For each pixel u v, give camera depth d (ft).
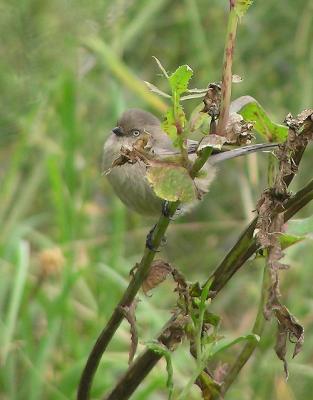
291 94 40.47
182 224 39.14
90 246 33.71
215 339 15.29
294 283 34.14
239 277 37.04
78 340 31.30
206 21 41.73
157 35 42.06
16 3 27.66
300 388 31.81
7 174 35.55
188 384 15.20
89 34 30.35
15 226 33.78
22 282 29.09
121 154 13.87
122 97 36.32
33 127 34.01
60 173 34.76
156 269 15.37
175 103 13.53
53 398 29.01
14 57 28.07
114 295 32.76
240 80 13.79
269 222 14.66
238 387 31.48
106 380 29.45
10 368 29.50
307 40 40.22
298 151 14.90
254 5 41.19
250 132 13.46
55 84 31.30
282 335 14.78
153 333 30.58
